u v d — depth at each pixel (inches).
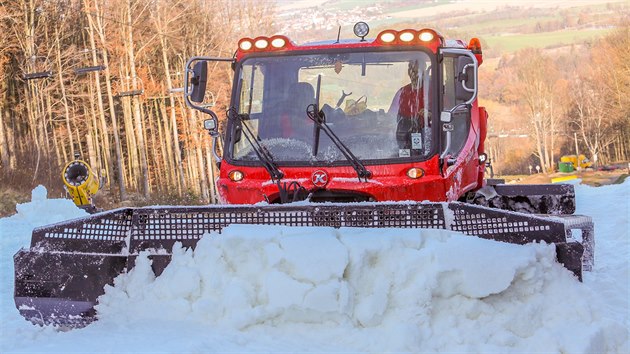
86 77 2418.8
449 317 231.1
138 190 2322.8
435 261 232.4
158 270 254.5
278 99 334.3
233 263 242.7
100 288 254.2
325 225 251.0
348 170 320.5
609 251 417.4
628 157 4256.9
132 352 216.8
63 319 255.4
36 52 2078.0
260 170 328.2
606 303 299.7
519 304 233.1
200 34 2581.2
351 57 332.2
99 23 2110.0
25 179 1322.6
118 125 2901.1
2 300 334.0
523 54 5767.7
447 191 322.7
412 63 328.5
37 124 2043.6
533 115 4736.7
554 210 412.8
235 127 336.2
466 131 358.6
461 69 316.2
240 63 340.5
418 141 322.3
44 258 254.7
